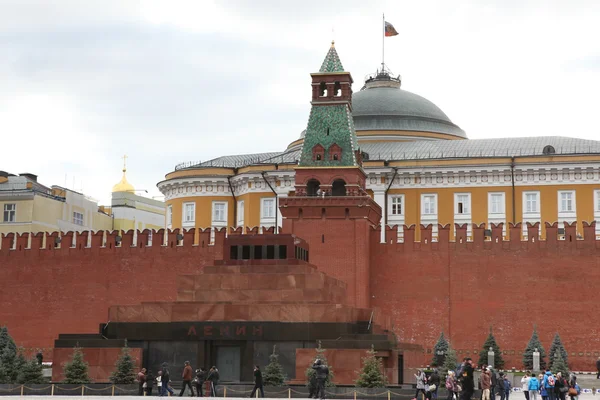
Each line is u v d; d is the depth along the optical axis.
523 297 76.19
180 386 61.31
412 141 106.06
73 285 83.31
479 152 100.62
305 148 79.56
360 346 60.03
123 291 82.19
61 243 84.31
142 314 63.47
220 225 103.94
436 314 77.44
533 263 76.50
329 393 54.75
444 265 77.94
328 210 78.12
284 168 101.25
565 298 75.50
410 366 67.62
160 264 81.88
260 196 101.88
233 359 61.84
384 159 101.12
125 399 51.78
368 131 107.00
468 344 76.50
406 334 77.62
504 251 77.12
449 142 104.25
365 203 77.62
